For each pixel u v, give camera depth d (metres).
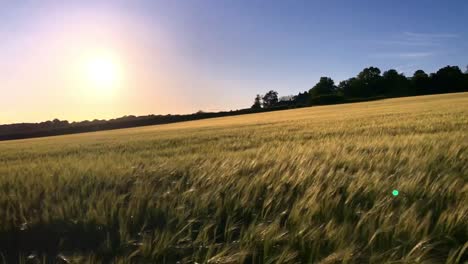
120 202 5.59
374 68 137.00
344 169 7.15
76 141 36.53
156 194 6.07
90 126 101.69
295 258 3.71
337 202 4.95
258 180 6.32
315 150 9.96
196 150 14.48
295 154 8.97
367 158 8.03
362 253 3.70
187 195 5.88
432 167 6.62
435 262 3.56
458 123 17.14
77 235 4.83
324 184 5.96
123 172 8.37
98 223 4.91
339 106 80.12
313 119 38.59
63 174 8.42
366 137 13.34
